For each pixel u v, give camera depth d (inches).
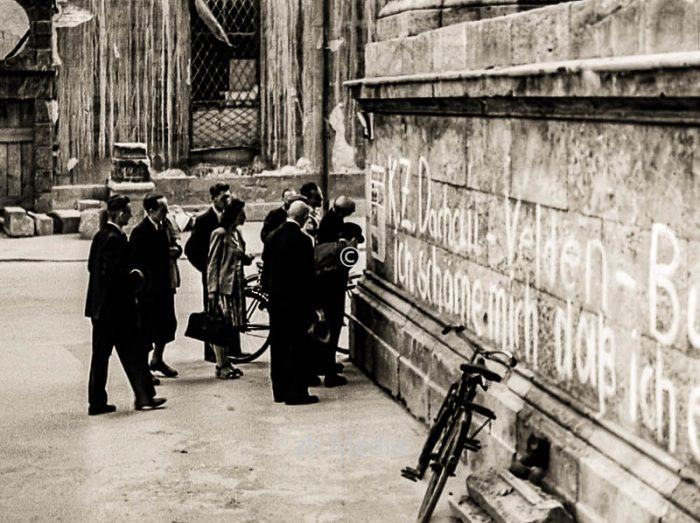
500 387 350.0
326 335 479.2
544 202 327.0
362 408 450.9
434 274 430.0
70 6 962.7
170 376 507.2
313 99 1020.5
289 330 455.2
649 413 272.1
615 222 285.6
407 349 445.7
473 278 387.9
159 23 981.8
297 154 1024.9
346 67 1022.4
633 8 270.7
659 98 250.8
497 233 363.9
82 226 918.4
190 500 348.2
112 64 975.6
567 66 286.4
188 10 989.2
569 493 299.3
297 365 457.1
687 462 257.1
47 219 934.4
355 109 1027.9
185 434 417.7
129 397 472.4
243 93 1013.8
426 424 419.8
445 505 337.1
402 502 343.0
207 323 491.2
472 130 383.9
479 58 370.0
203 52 1001.5
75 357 542.9
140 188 931.3
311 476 368.5
